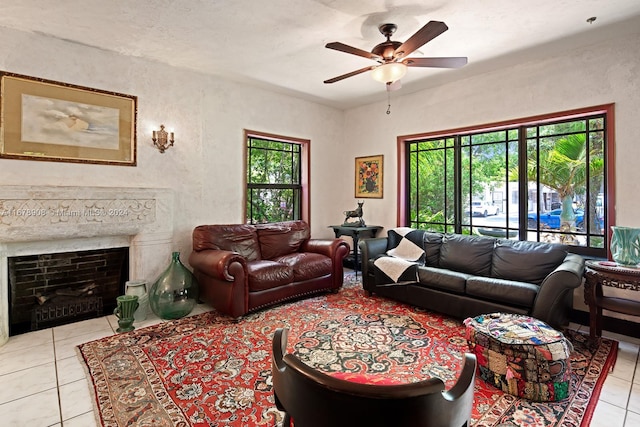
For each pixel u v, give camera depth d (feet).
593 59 10.21
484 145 13.42
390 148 16.10
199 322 10.28
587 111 10.36
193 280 11.23
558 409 6.08
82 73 10.21
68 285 10.52
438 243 12.98
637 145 9.50
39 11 8.25
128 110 11.09
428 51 10.63
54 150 9.77
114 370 7.41
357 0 7.83
